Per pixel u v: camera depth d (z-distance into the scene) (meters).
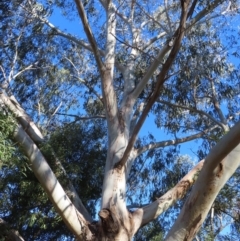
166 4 9.97
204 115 11.73
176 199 8.16
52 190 7.16
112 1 11.88
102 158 11.73
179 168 12.39
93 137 12.07
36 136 9.77
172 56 5.52
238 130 4.41
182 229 4.81
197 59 11.70
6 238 9.18
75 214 7.39
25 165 7.82
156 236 11.57
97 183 11.34
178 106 11.44
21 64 12.01
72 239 11.72
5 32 11.63
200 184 4.76
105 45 10.92
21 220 9.92
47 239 11.70
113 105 9.33
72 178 10.80
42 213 10.12
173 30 10.34
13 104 9.02
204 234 9.60
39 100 13.02
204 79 11.98
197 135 11.15
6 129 6.92
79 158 11.46
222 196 9.47
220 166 4.66
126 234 7.68
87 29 8.15
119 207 7.96
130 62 11.16
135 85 11.16
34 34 12.05
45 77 13.01
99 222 7.76
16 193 10.30
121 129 9.17
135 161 12.70
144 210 8.12
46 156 9.48
